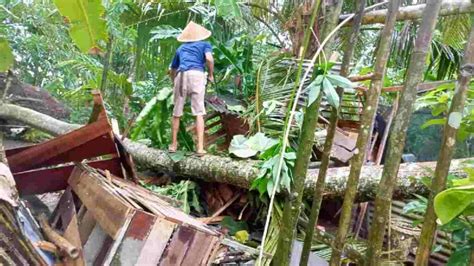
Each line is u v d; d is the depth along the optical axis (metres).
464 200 1.01
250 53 4.71
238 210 3.67
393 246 2.90
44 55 6.22
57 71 6.57
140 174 4.28
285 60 3.62
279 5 4.17
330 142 1.51
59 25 5.87
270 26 4.66
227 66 4.65
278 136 3.53
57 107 5.80
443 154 1.14
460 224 1.30
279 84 3.70
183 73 3.84
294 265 2.57
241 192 3.62
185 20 5.18
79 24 2.27
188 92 3.87
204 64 3.94
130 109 5.50
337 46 2.70
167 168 3.99
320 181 1.54
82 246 1.98
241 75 4.68
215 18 4.85
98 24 2.28
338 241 1.41
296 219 1.49
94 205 1.99
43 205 2.84
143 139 4.79
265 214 3.36
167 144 4.46
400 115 1.18
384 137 3.66
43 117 4.61
